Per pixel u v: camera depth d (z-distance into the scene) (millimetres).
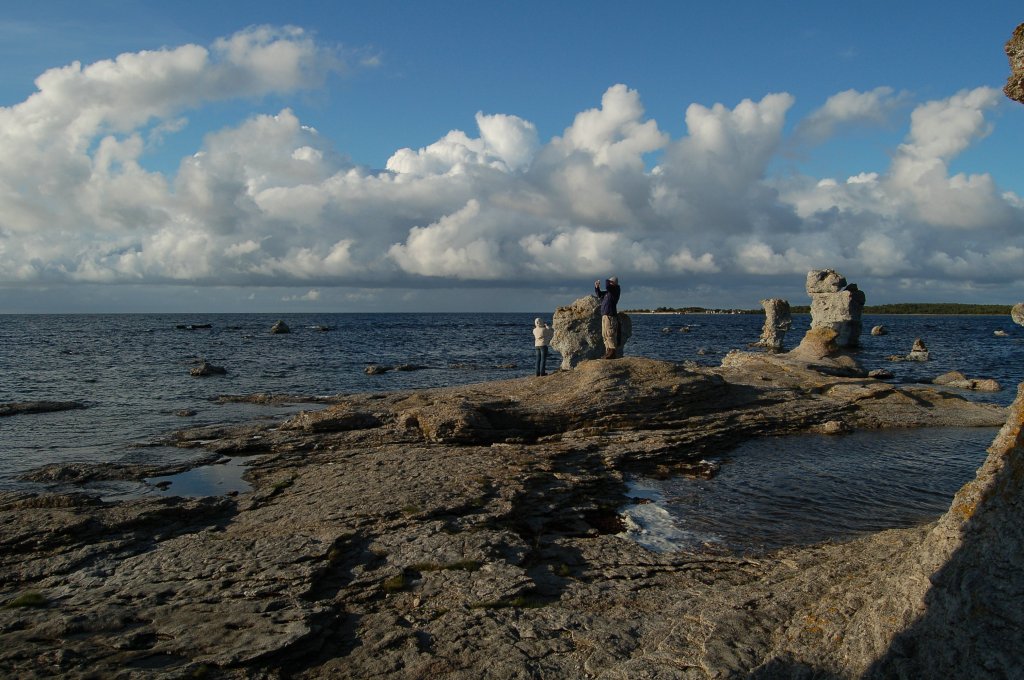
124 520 10648
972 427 20766
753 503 12805
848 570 7434
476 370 42469
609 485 13844
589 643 6840
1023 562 4680
